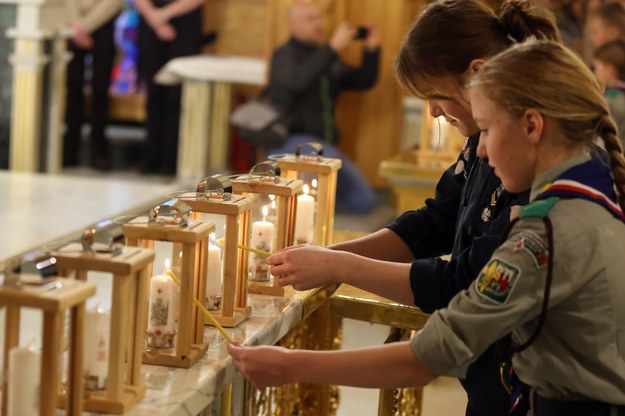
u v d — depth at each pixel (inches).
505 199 73.9
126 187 264.7
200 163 299.1
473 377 75.5
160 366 67.2
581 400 63.2
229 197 76.0
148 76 322.3
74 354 56.5
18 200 236.1
